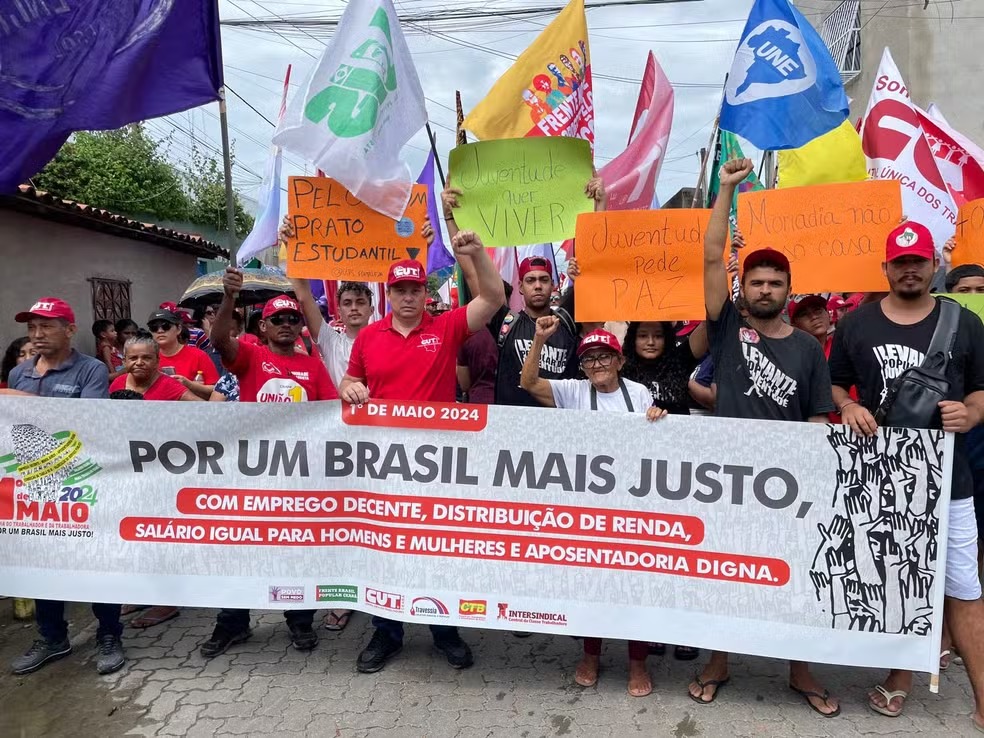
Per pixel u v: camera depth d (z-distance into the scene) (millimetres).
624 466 3221
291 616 3764
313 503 3492
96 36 3662
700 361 4211
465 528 3354
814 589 3074
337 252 3945
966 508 3014
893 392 2994
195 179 19516
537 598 3295
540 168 4109
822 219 3920
